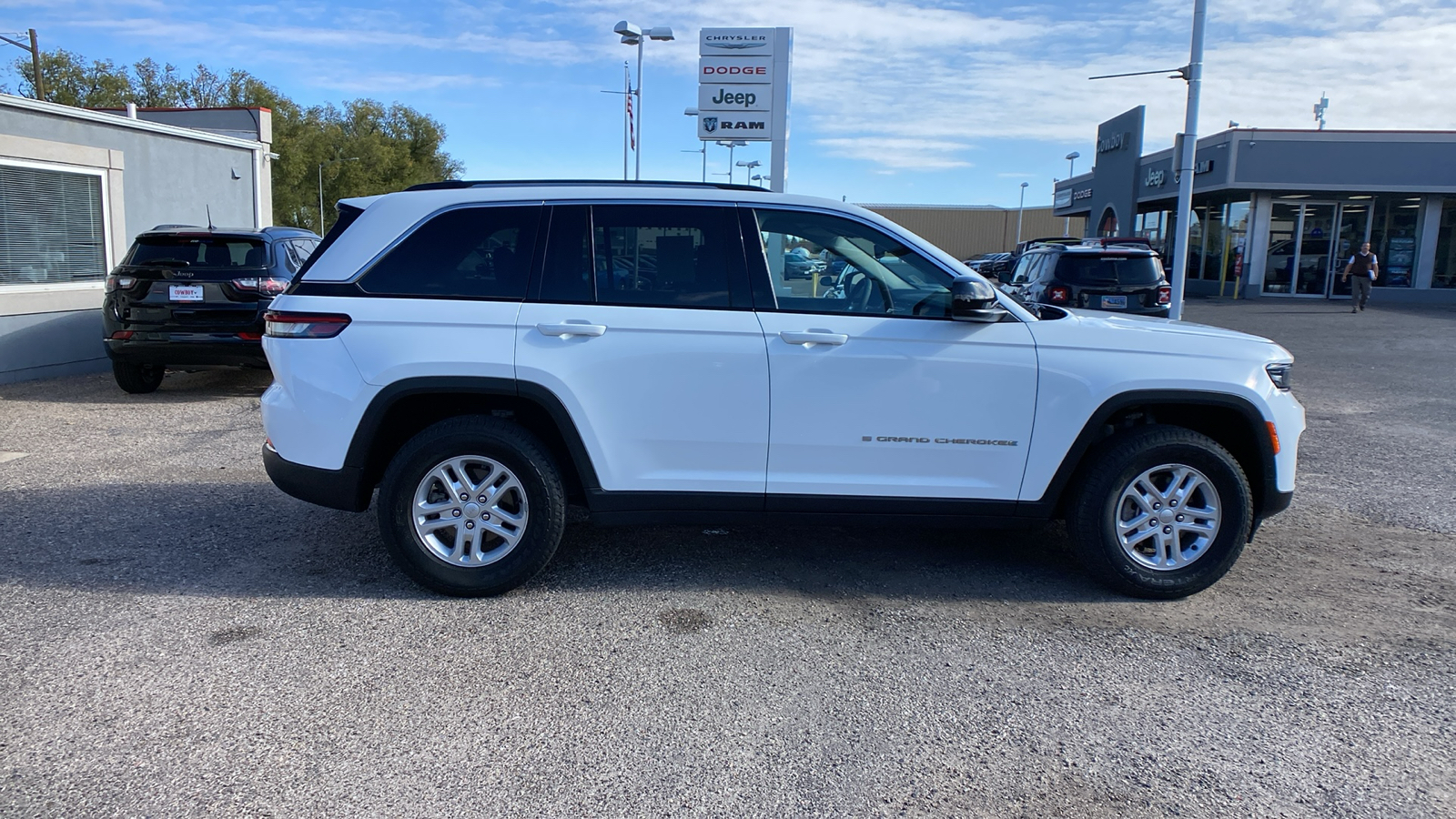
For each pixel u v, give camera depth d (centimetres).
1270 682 357
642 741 310
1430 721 329
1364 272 2188
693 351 415
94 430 789
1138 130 3109
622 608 421
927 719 327
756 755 303
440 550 426
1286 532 548
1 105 1009
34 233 1059
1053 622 411
